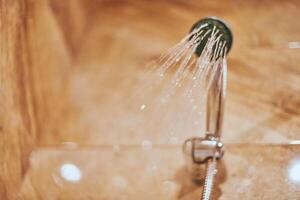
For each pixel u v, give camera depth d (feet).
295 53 4.99
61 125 4.93
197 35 3.65
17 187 3.86
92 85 5.39
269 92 4.62
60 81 5.23
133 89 5.19
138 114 4.89
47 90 4.84
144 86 5.10
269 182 3.89
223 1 6.03
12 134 3.95
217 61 3.68
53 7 5.18
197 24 3.67
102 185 4.26
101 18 6.42
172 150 4.44
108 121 4.92
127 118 4.89
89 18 6.39
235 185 3.91
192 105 4.36
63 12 5.48
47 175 4.28
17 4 4.13
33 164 4.28
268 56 5.02
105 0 6.71
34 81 4.54
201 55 3.68
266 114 4.45
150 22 6.13
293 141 4.16
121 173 4.34
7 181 3.72
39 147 4.51
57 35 5.26
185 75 3.85
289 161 4.01
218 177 3.98
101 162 4.49
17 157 4.00
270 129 4.31
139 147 4.58
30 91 4.42
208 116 3.87
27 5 4.38
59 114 5.00
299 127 4.25
